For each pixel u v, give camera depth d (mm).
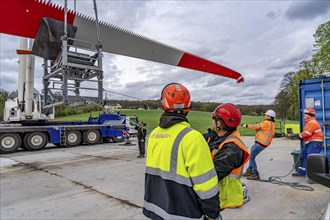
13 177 5906
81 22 6465
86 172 6277
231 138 1898
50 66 5727
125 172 6219
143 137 8727
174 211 1502
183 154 1521
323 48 24016
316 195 3955
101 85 5082
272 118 4953
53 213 3525
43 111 12320
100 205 3809
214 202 1470
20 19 5699
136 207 3695
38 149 11422
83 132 13031
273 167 6324
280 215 3193
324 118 5078
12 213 3564
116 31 7387
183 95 1658
